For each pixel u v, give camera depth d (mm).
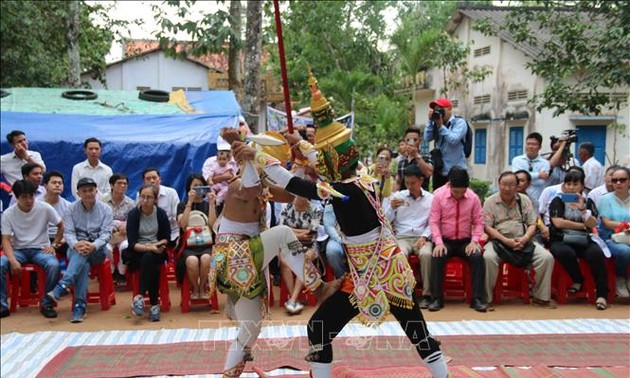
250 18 9930
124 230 6691
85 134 8102
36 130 8102
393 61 20203
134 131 8430
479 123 15320
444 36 16016
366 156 16281
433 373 3307
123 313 5848
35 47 12906
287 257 3377
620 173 6168
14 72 13141
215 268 3410
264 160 3227
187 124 8898
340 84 17281
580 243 5965
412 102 18484
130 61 18469
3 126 8195
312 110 3252
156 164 8000
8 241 5887
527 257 5930
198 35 10422
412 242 6227
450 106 6840
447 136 6688
